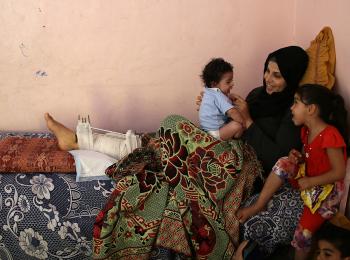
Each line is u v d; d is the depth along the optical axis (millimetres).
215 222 1971
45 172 2129
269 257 2057
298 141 2064
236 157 2047
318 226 1862
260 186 2152
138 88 2701
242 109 2188
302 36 2516
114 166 2123
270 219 1978
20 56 2562
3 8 2439
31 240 2043
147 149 2197
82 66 2615
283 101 2236
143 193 1995
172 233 1976
